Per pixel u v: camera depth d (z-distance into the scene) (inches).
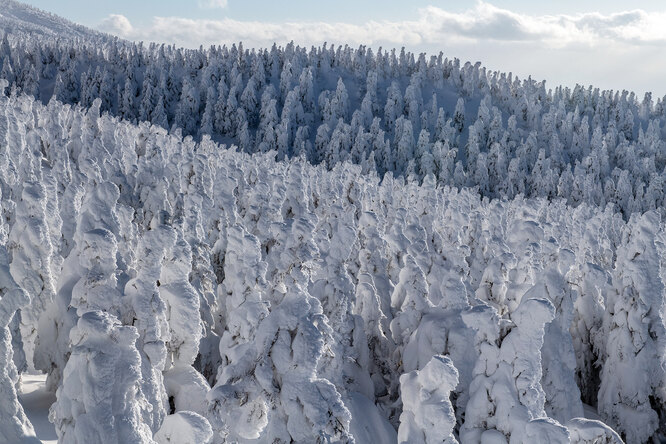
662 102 6141.7
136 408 310.2
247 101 5132.9
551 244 725.3
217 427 315.0
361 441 558.9
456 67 6250.0
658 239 1171.9
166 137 2171.5
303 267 446.9
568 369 709.9
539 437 404.2
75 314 501.0
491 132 4953.3
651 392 851.4
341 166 2893.7
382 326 761.0
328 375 587.5
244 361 320.5
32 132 1362.0
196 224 716.7
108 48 6373.0
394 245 871.1
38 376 588.7
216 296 731.4
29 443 339.3
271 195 1128.8
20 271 528.4
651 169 4564.5
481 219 1228.5
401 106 5374.0
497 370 461.1
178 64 5969.5
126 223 599.8
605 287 1058.7
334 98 5187.0
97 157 1353.3
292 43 6205.7
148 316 422.6
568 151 5088.6
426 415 393.4
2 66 5723.4
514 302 689.0
